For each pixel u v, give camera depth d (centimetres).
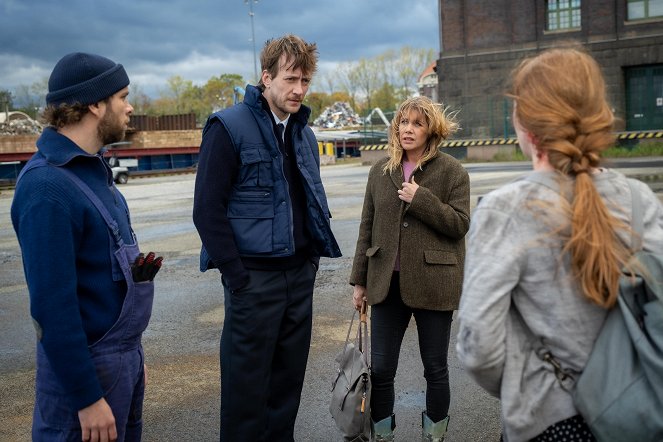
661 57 3025
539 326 172
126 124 240
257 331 305
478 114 3394
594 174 175
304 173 317
